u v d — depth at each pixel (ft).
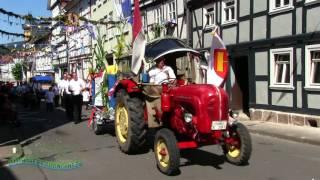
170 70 35.96
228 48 68.49
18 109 95.81
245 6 64.64
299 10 54.24
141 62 36.04
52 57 205.98
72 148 41.01
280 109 57.98
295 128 51.21
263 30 60.85
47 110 87.71
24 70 279.49
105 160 34.94
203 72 36.24
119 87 38.55
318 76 52.75
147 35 96.07
